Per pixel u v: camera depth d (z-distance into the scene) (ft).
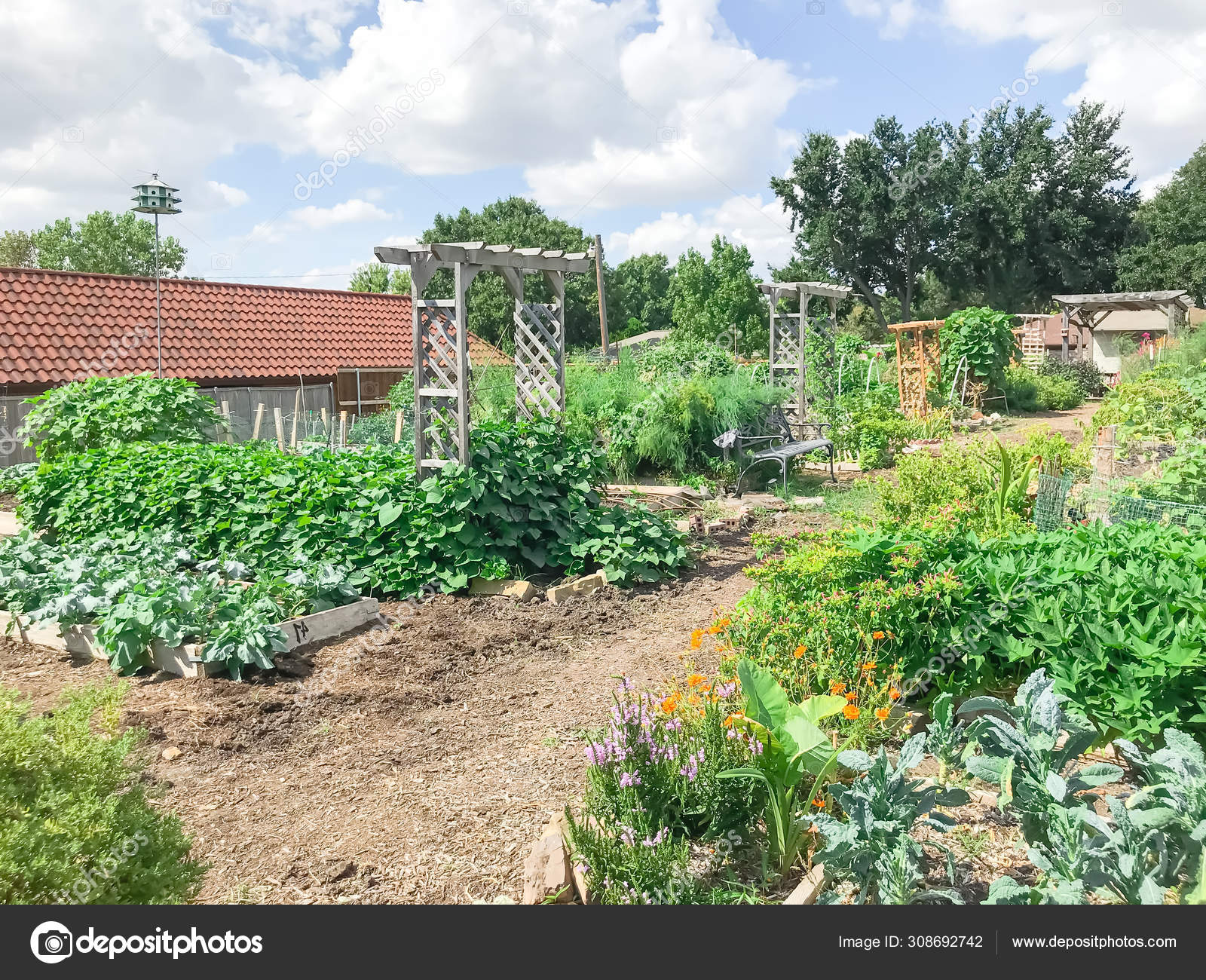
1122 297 84.99
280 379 60.34
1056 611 12.84
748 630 14.57
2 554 21.62
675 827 11.00
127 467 27.94
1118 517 20.01
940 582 13.74
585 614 21.52
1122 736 12.30
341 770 13.66
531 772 13.33
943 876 10.28
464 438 24.13
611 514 26.37
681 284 107.34
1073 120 123.13
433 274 24.85
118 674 17.65
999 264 123.85
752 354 97.96
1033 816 9.70
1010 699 14.02
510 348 45.88
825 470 46.32
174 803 12.64
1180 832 9.14
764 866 10.20
